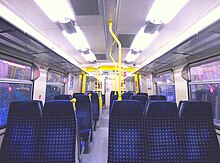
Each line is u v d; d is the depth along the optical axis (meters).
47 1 1.89
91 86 9.37
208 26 1.59
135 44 3.61
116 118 1.53
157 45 3.66
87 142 2.80
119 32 2.87
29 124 1.54
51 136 1.49
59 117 1.53
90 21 2.43
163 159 1.43
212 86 2.62
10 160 1.45
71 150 1.47
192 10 2.05
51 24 2.55
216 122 2.46
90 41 3.43
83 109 3.04
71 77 6.18
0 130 2.27
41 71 3.66
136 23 2.47
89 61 5.79
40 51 2.59
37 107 1.57
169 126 1.51
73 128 1.52
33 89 3.30
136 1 1.86
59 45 3.71
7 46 2.25
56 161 1.44
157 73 5.50
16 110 1.57
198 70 3.01
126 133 1.50
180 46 2.28
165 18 2.29
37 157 1.45
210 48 2.36
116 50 4.23
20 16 2.24
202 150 1.46
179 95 3.69
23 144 1.48
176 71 3.89
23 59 2.91
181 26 2.57
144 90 6.82
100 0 1.84
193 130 1.52
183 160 1.43
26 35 1.83
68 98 3.07
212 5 1.91
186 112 1.55
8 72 2.54
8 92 2.53
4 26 1.57
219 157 1.46
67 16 2.26
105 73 7.88
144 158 1.43
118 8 2.01
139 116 1.52
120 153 1.45
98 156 2.64
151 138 1.48
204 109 1.56
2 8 1.56
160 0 1.85
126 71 6.73
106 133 4.09
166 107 1.54
